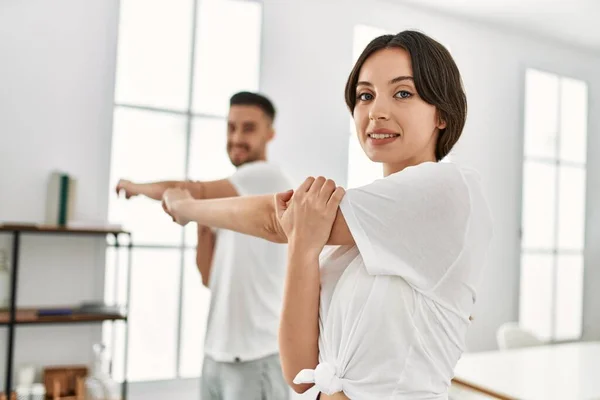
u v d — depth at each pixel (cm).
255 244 196
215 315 202
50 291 266
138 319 292
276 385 196
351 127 345
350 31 346
